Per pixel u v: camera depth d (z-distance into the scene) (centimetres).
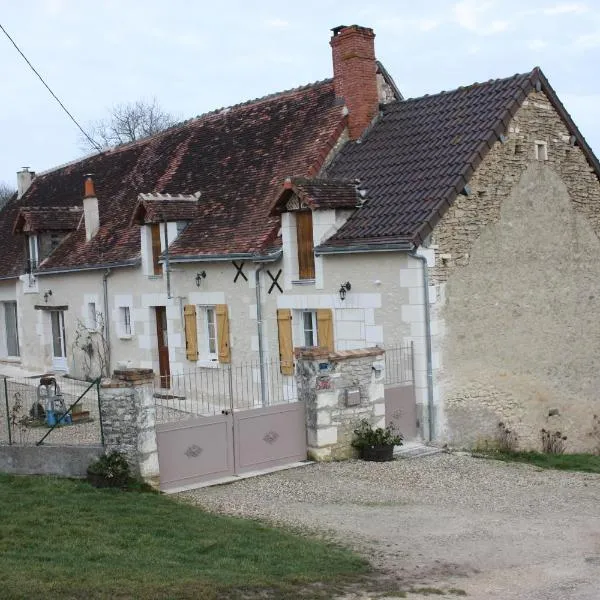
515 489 1220
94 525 948
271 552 874
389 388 1461
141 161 2509
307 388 1343
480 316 1569
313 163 1767
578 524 1030
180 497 1138
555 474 1351
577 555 902
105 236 2281
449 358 1509
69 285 2384
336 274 1581
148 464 1152
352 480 1237
